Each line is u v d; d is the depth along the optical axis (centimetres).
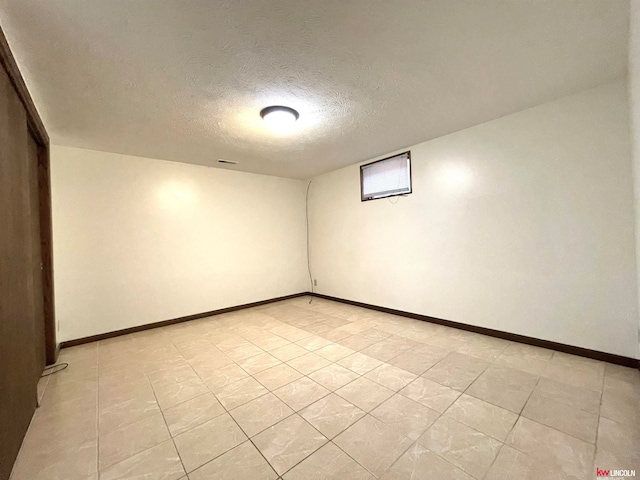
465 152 309
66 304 309
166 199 387
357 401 190
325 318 393
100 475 135
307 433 160
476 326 311
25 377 168
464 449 145
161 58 171
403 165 372
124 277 350
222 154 367
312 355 268
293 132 296
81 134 282
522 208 271
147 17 138
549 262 257
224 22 144
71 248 315
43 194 270
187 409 186
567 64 193
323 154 383
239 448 150
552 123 250
